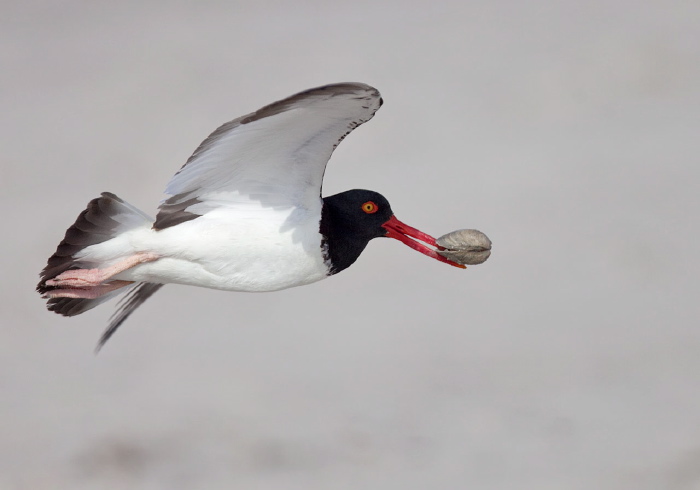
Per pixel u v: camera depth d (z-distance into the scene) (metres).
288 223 9.59
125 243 9.45
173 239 9.41
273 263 9.64
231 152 9.07
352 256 10.25
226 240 9.45
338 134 8.86
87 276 9.35
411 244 10.29
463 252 10.12
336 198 10.21
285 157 9.23
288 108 8.27
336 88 7.88
